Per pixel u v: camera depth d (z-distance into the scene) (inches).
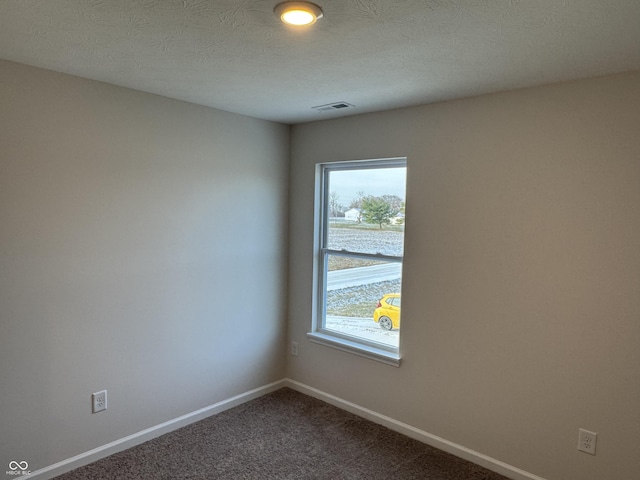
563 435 94.5
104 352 104.7
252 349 140.8
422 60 80.2
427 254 113.9
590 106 88.3
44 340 94.7
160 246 113.8
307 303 144.7
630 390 86.0
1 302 88.2
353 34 68.8
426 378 115.8
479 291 105.1
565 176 91.8
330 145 135.1
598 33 66.1
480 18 61.9
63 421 99.0
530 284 97.3
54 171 93.8
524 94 96.4
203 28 67.8
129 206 106.8
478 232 104.7
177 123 115.0
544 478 97.5
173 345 118.7
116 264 105.3
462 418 109.7
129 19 64.9
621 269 86.0
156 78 95.8
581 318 91.0
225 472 102.0
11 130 87.5
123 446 109.8
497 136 100.7
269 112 126.9
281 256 147.6
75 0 58.8
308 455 109.7
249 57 80.9
